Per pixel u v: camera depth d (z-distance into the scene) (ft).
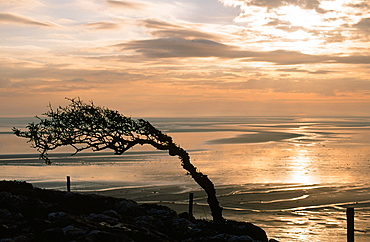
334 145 424.87
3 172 219.00
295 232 99.86
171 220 64.18
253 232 62.34
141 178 194.90
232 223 65.26
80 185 174.29
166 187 168.76
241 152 341.00
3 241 40.63
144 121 62.18
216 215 63.98
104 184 176.65
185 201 138.72
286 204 135.33
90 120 60.23
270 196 149.48
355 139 521.65
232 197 147.02
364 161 277.23
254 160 280.51
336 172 221.05
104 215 56.08
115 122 60.90
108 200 70.79
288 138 536.83
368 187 170.91
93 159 282.15
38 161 273.95
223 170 226.17
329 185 175.63
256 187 169.48
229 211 123.24
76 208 64.80
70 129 60.85
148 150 345.31
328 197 148.46
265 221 111.14
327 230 102.68
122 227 50.16
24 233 44.39
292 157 303.07
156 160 274.36
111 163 258.98
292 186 172.35
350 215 57.31
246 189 164.35
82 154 319.68
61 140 61.00
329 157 304.91
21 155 313.94
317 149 376.07
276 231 100.58
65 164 255.50
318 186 172.65
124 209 67.51
